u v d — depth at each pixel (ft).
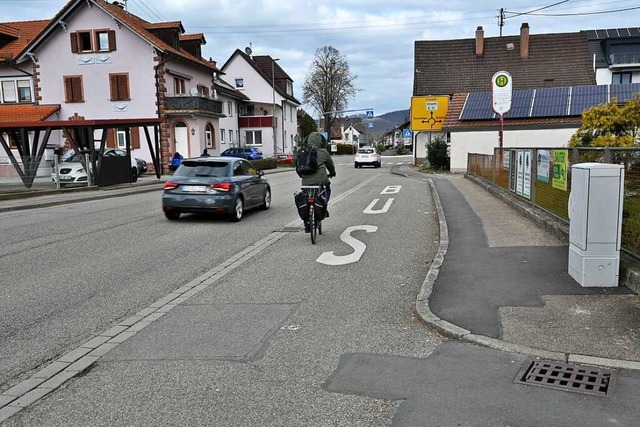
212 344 16.76
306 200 33.22
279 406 12.73
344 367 14.82
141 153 123.13
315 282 24.11
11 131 79.36
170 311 20.24
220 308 20.49
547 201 34.65
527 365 14.53
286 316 19.36
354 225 40.63
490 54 155.43
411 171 116.67
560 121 96.48
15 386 14.14
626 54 181.88
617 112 67.21
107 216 48.08
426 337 17.01
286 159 176.55
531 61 153.07
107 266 27.86
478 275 23.04
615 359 14.55
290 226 40.93
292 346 16.47
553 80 148.97
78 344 17.03
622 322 16.99
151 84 120.67
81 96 122.72
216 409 12.64
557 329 16.67
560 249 27.07
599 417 11.85
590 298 19.33
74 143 77.71
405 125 292.40
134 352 16.26
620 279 20.90
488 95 107.96
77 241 35.17
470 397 12.87
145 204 58.70
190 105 122.93
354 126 466.70
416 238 34.63
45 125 75.61
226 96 172.86
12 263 28.68
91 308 20.76
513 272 23.21
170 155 123.13
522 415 12.00
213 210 42.63
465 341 16.47
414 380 13.88
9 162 71.10
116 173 84.23
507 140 99.35
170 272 26.48
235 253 30.96
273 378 14.24
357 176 105.60
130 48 120.37
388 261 28.19
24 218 47.65
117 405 12.94
